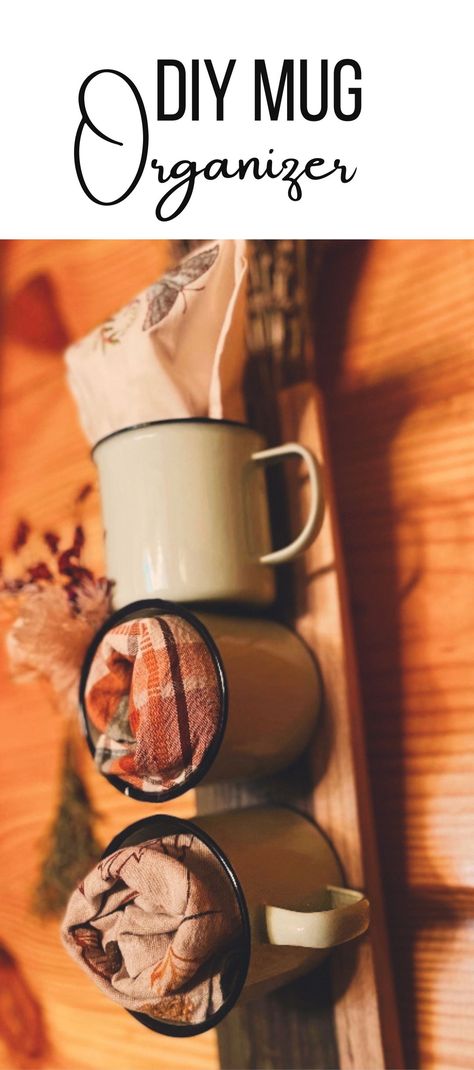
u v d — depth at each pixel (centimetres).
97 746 49
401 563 56
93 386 54
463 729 53
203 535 49
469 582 54
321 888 50
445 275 57
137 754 47
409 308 58
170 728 47
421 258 58
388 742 56
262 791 55
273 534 56
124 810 66
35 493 78
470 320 56
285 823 52
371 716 56
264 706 49
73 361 55
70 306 77
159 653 47
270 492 57
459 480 55
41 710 73
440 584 55
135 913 46
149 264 72
